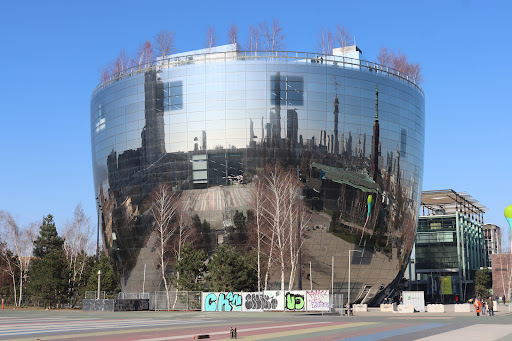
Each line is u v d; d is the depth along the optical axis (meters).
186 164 87.06
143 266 91.25
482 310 61.53
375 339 24.53
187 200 86.56
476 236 175.50
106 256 100.19
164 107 89.44
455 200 159.25
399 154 93.31
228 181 85.00
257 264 76.19
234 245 83.62
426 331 29.67
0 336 27.06
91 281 96.19
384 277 91.50
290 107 86.00
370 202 88.25
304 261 84.12
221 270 69.19
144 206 90.19
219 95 86.88
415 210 97.94
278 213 75.50
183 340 24.12
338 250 86.00
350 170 87.00
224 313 56.97
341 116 87.69
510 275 154.12
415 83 99.31
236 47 92.25
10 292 112.56
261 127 85.50
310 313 58.06
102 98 98.88
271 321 41.03
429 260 153.75
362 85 89.94
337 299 69.56
